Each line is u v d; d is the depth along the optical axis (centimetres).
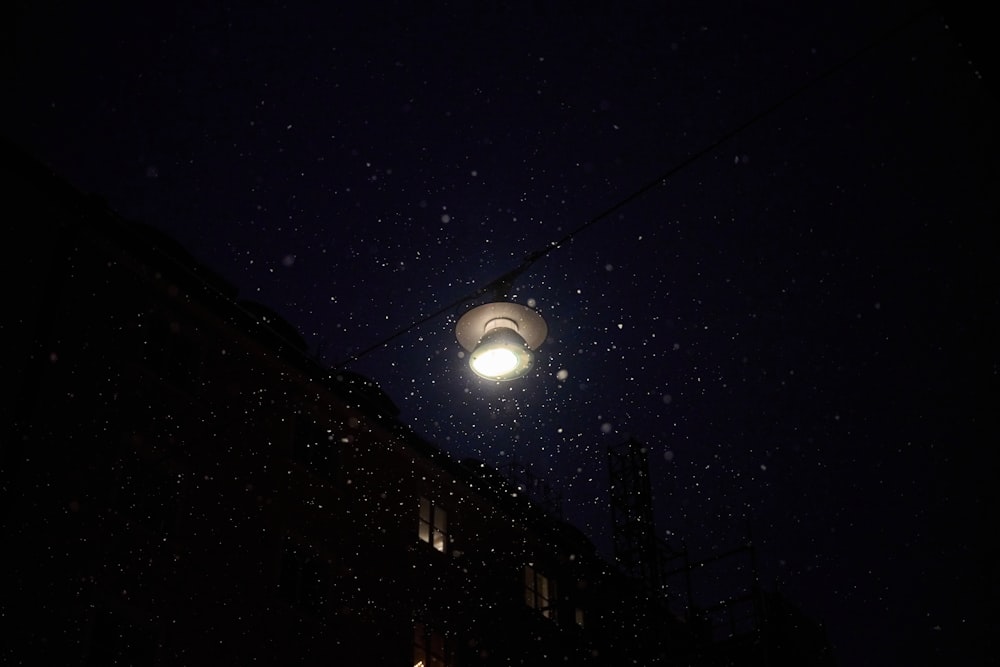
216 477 1577
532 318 831
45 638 1218
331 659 1622
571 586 2378
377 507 1914
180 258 1714
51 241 1495
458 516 2158
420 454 2119
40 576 1248
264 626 1527
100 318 1508
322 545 1727
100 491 1382
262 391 1758
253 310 1830
